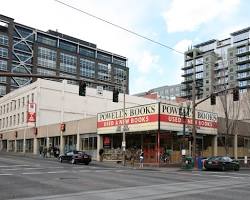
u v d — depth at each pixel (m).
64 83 70.31
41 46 127.88
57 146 58.81
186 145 43.53
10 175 22.84
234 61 151.75
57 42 133.12
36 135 66.00
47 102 67.62
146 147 42.44
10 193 14.62
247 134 51.97
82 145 52.22
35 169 28.45
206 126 44.69
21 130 73.00
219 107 57.72
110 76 145.38
